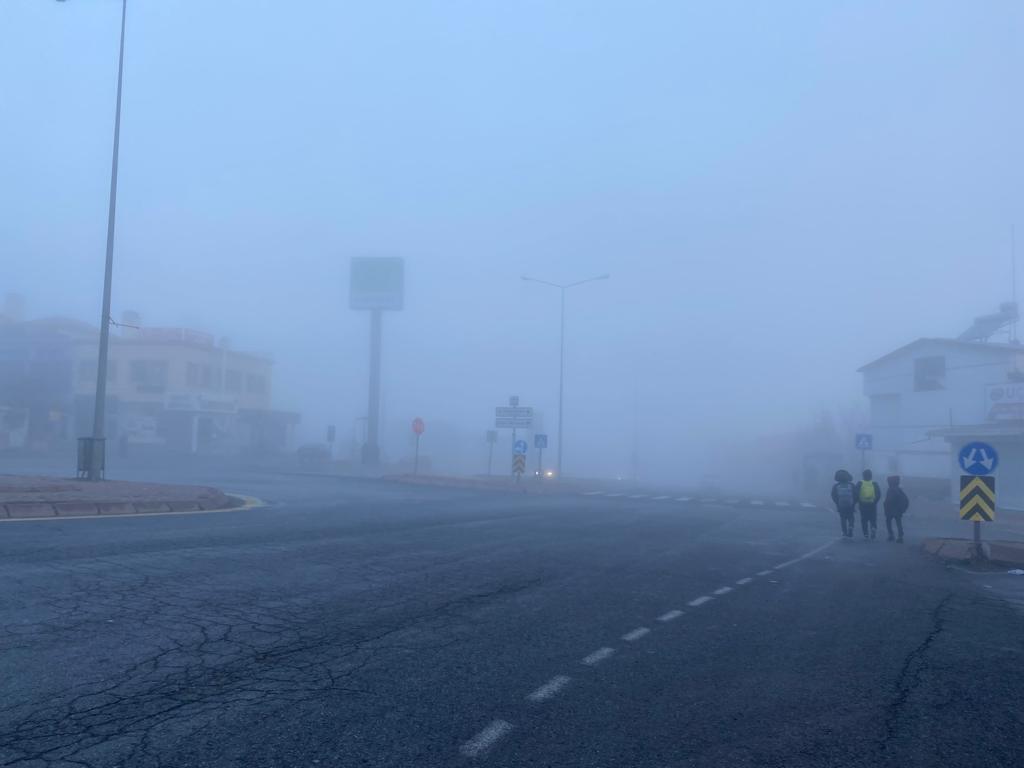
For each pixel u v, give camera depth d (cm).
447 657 692
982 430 3366
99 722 505
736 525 2253
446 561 1240
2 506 1522
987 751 528
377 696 580
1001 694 660
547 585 1073
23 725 496
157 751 464
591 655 724
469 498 2833
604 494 3784
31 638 683
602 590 1055
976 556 1555
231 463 5147
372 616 834
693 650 762
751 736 538
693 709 588
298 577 1030
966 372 4353
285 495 2541
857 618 959
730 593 1090
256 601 875
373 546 1366
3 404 5381
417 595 956
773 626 888
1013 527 2695
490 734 518
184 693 566
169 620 769
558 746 504
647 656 731
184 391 5781
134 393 5697
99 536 1298
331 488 3012
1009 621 989
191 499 1905
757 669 705
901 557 1661
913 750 525
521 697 595
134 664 627
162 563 1073
